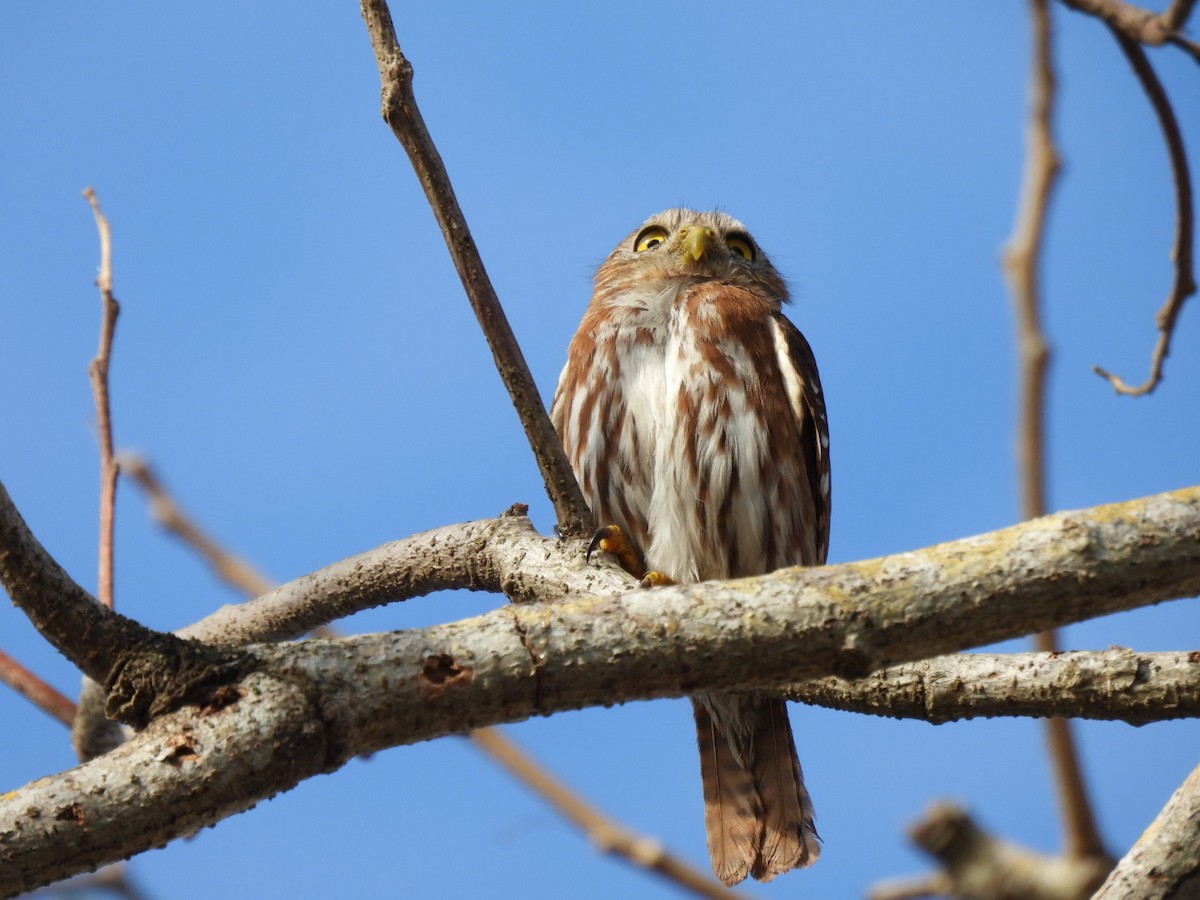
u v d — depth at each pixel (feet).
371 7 25.39
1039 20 29.07
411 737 21.20
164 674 20.63
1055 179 28.68
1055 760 28.25
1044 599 20.47
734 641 20.95
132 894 30.42
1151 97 27.20
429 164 25.99
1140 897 24.89
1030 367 28.04
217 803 19.86
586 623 21.29
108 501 32.48
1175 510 20.54
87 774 19.66
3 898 19.20
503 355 28.71
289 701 20.43
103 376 33.35
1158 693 26.71
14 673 34.71
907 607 20.74
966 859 28.68
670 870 33.01
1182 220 28.17
